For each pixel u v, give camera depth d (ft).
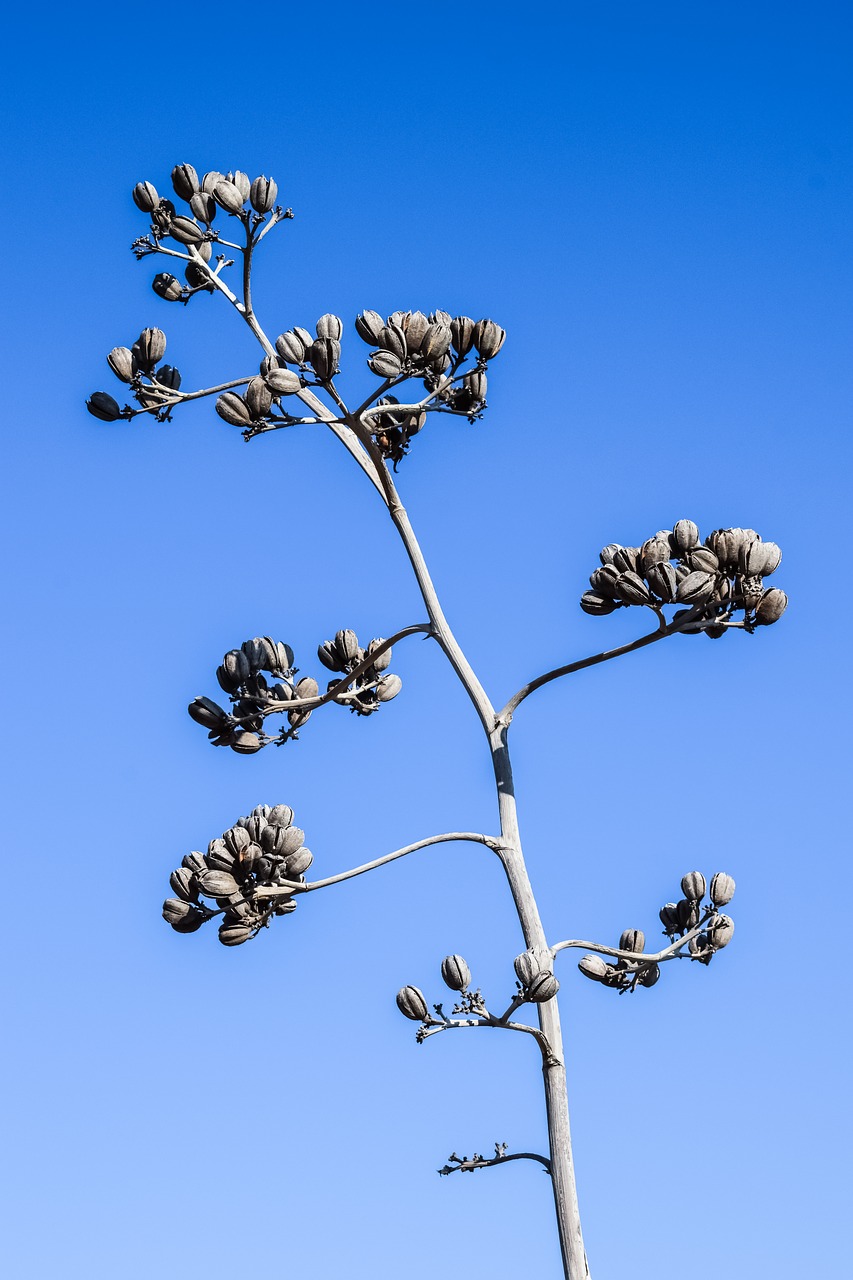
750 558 35.68
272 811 37.83
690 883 38.86
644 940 38.27
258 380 36.37
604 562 37.27
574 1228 32.99
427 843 37.40
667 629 36.06
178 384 42.11
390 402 39.83
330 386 35.81
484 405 38.63
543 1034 34.22
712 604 36.17
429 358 36.52
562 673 37.14
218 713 40.70
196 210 42.11
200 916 37.70
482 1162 34.30
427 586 39.19
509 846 36.47
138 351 41.32
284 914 38.22
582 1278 32.60
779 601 35.81
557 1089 34.12
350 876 37.68
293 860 37.42
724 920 38.34
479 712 37.96
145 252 42.11
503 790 37.06
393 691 44.55
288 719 41.86
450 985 34.17
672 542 36.45
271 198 41.91
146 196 41.91
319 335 37.17
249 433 36.63
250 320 41.88
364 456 40.52
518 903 35.86
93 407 41.19
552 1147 33.73
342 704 44.24
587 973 37.42
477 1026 34.04
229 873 37.27
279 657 42.27
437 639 38.78
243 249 41.96
